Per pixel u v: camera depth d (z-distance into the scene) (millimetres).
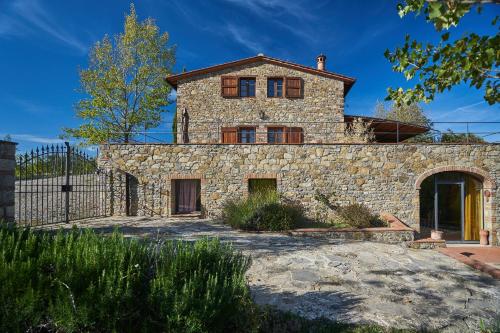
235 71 16594
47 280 2291
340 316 4148
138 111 22969
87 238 2918
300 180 12469
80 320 2148
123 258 2576
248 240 8633
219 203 12484
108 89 21672
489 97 3617
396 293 5129
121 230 9234
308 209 12406
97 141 21328
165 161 12586
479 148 12312
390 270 6438
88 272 2357
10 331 2047
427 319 4199
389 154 12453
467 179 13102
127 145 12578
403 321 4094
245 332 2896
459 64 3324
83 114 21500
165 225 10539
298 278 5621
